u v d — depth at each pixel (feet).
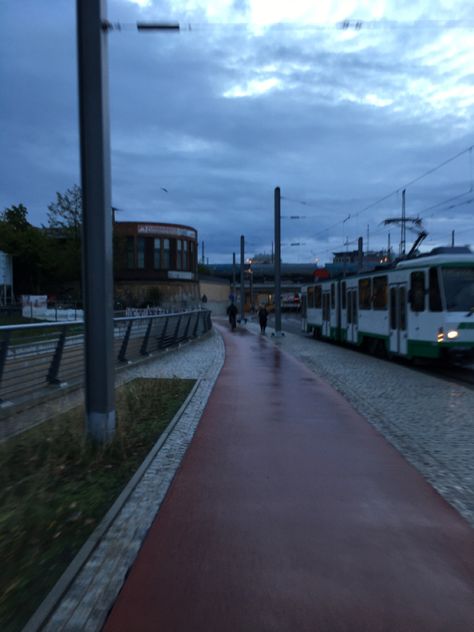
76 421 23.13
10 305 127.03
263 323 102.73
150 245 208.23
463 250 47.06
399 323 51.16
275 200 92.63
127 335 46.78
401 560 11.85
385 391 34.30
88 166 20.38
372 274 59.31
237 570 11.35
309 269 329.93
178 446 21.13
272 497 15.71
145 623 9.48
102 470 18.04
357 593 10.46
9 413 25.36
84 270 20.68
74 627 9.36
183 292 215.10
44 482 16.47
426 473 18.04
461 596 10.39
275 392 33.60
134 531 13.30
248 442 21.77
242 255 158.30
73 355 34.45
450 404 29.99
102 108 20.25
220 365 48.24
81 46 20.11
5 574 11.09
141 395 30.60
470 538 13.03
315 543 12.69
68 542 12.60
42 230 169.48
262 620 9.55
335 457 19.79
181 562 11.69
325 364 49.55
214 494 15.93
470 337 43.91
